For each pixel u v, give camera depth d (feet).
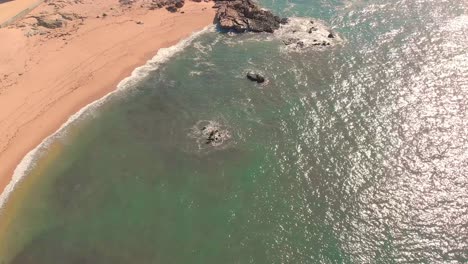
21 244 156.25
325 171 177.78
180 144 192.85
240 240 154.40
